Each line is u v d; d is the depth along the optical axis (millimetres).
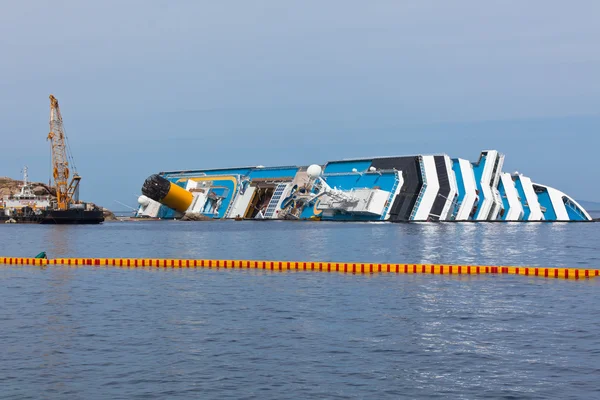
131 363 45469
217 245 179375
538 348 48812
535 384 40500
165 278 94000
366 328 56000
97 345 50344
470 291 78062
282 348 49219
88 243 193500
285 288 81625
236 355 47344
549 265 117062
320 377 42188
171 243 190375
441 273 99625
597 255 142500
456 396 38594
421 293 76500
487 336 52750
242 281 89625
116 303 70062
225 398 38469
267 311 64438
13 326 57500
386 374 42719
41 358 46812
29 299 73375
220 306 67625
